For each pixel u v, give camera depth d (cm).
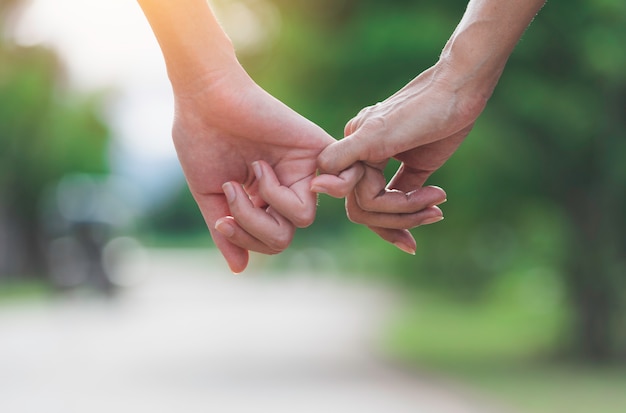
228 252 273
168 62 260
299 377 1106
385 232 282
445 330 1753
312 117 1178
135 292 2973
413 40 1073
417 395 939
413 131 262
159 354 1386
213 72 258
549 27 1082
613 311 1306
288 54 1148
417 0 1121
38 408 902
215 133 264
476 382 1047
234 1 1191
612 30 1058
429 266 2817
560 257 1342
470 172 1134
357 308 2350
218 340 1597
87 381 1095
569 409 830
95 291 2083
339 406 878
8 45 2334
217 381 1081
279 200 258
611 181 1222
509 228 1440
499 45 263
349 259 4575
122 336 1669
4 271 3434
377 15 1110
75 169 3838
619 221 1287
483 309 2255
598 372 1148
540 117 1100
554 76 1127
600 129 1140
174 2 253
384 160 267
